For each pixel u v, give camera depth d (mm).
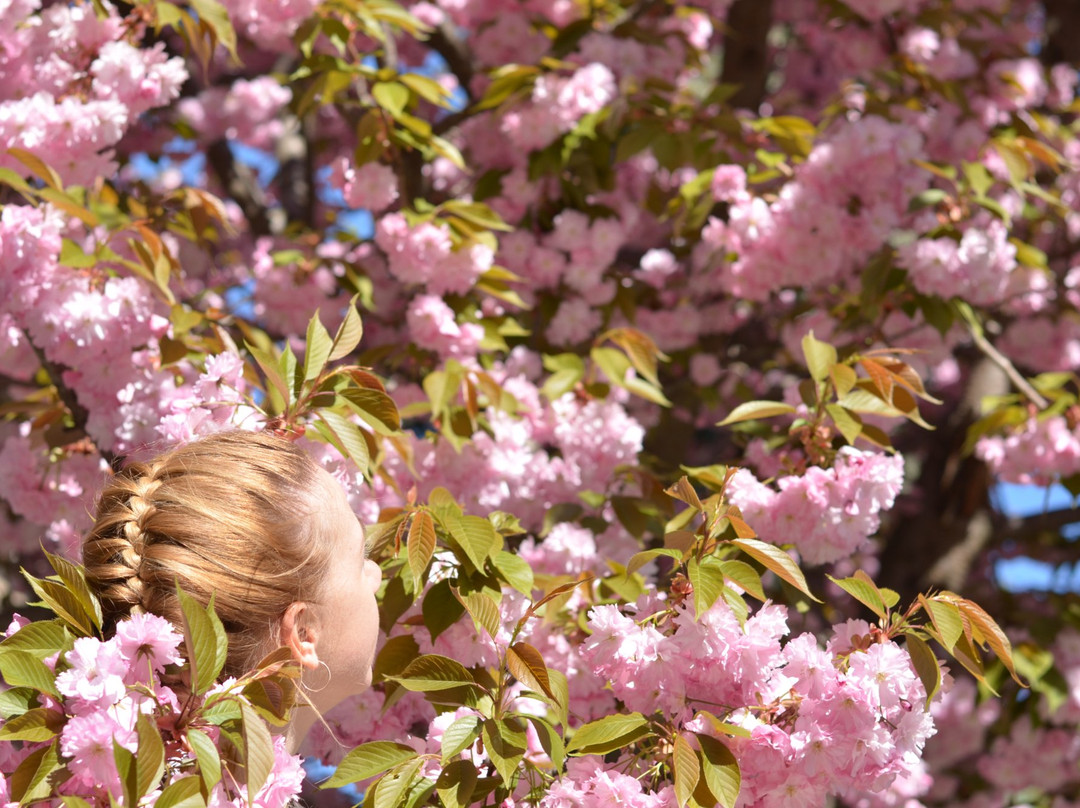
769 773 1390
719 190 3176
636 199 4230
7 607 3551
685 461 4043
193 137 4656
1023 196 3701
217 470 1378
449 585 1693
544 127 3287
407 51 5449
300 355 3400
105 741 1106
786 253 3166
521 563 1686
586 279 3340
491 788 1434
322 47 3580
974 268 2955
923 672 1430
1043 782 4312
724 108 3432
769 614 1468
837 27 4301
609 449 2656
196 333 2723
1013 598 4129
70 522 2596
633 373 2730
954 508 4449
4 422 3178
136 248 2367
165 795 1095
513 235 3338
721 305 3955
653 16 4309
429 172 4211
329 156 5426
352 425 1738
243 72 5586
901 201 3172
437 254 2832
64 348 2291
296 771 1258
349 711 1900
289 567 1341
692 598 1477
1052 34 5270
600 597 2074
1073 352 4348
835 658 1479
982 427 3459
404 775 1393
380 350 2971
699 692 1494
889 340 3219
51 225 2238
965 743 4352
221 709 1188
